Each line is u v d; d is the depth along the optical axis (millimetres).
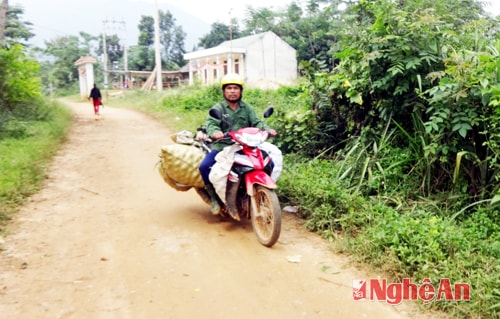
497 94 4410
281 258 4324
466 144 5043
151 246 4598
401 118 6008
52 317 3299
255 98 15484
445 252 3963
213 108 4762
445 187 5344
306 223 5062
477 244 4148
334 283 3836
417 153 5480
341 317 3342
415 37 5586
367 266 4078
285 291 3705
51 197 6285
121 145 10734
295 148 7574
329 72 7195
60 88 46188
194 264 4184
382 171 5465
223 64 28766
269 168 4844
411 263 3795
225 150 4758
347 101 6797
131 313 3367
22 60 13594
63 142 10852
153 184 7062
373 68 5809
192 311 3402
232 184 4766
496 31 6125
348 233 4711
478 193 5020
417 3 6059
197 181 5215
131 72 45219
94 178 7426
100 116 18203
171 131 13180
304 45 28000
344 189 5547
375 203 5258
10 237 4770
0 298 3525
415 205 5062
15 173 6727
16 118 12062
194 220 5402
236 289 3727
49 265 4137
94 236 4867
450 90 4867
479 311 3227
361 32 6250
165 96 21094
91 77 35375
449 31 5461
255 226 4789
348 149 6672
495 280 3451
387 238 4129
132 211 5738
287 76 27844
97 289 3709
